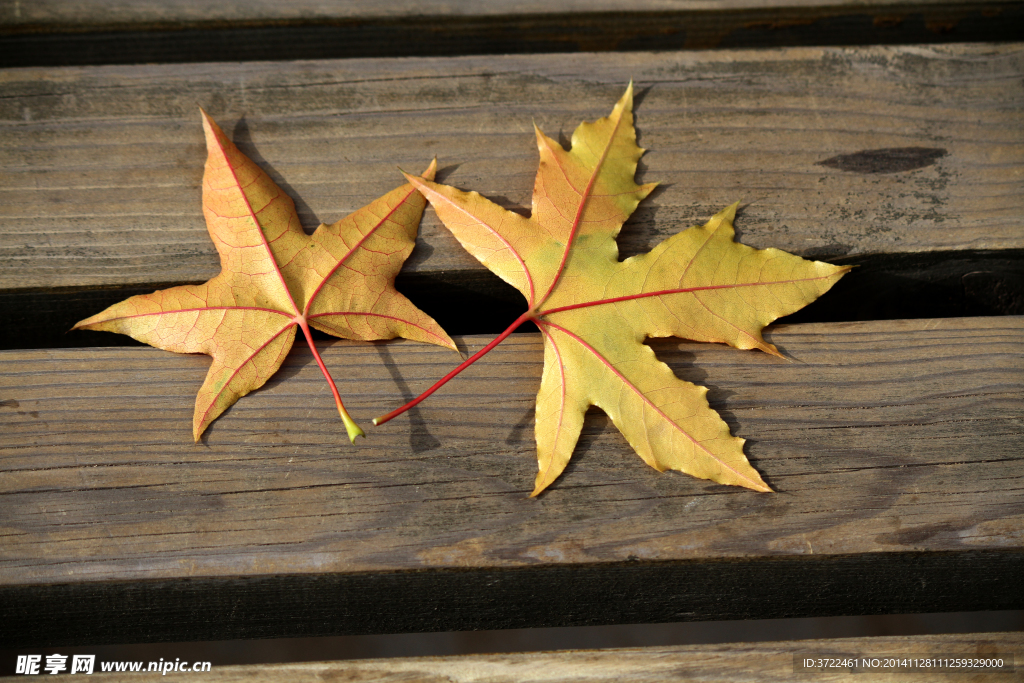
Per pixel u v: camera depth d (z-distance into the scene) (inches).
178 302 20.8
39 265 21.6
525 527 21.1
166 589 21.1
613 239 21.0
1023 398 21.4
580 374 20.8
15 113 21.8
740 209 21.9
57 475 21.1
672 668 21.4
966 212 21.9
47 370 21.3
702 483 21.2
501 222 21.0
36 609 21.1
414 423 21.2
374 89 22.0
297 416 21.2
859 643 21.4
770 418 21.3
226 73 22.0
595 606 21.4
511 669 21.4
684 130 22.0
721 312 20.9
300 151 21.9
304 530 21.1
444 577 21.2
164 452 21.2
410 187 21.3
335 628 21.4
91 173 21.7
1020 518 21.2
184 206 21.7
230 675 21.3
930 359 21.5
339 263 21.0
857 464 21.3
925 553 21.2
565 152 21.2
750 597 21.4
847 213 21.9
